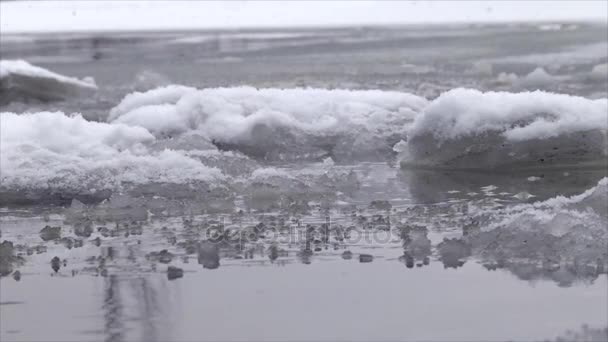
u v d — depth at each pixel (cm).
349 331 337
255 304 371
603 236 437
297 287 394
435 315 354
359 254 447
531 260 427
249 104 786
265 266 429
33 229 515
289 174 616
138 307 370
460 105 673
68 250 466
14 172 599
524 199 559
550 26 2161
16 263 443
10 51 2011
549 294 378
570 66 1359
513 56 1540
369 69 1432
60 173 598
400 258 439
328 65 1514
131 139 688
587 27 2027
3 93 1077
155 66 1583
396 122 764
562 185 599
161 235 494
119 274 420
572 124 648
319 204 563
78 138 648
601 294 377
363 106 778
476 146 663
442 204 554
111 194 585
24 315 362
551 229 447
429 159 682
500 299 372
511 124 659
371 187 612
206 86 1248
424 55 1645
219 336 332
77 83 1170
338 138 750
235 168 632
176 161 611
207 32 2503
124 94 1184
